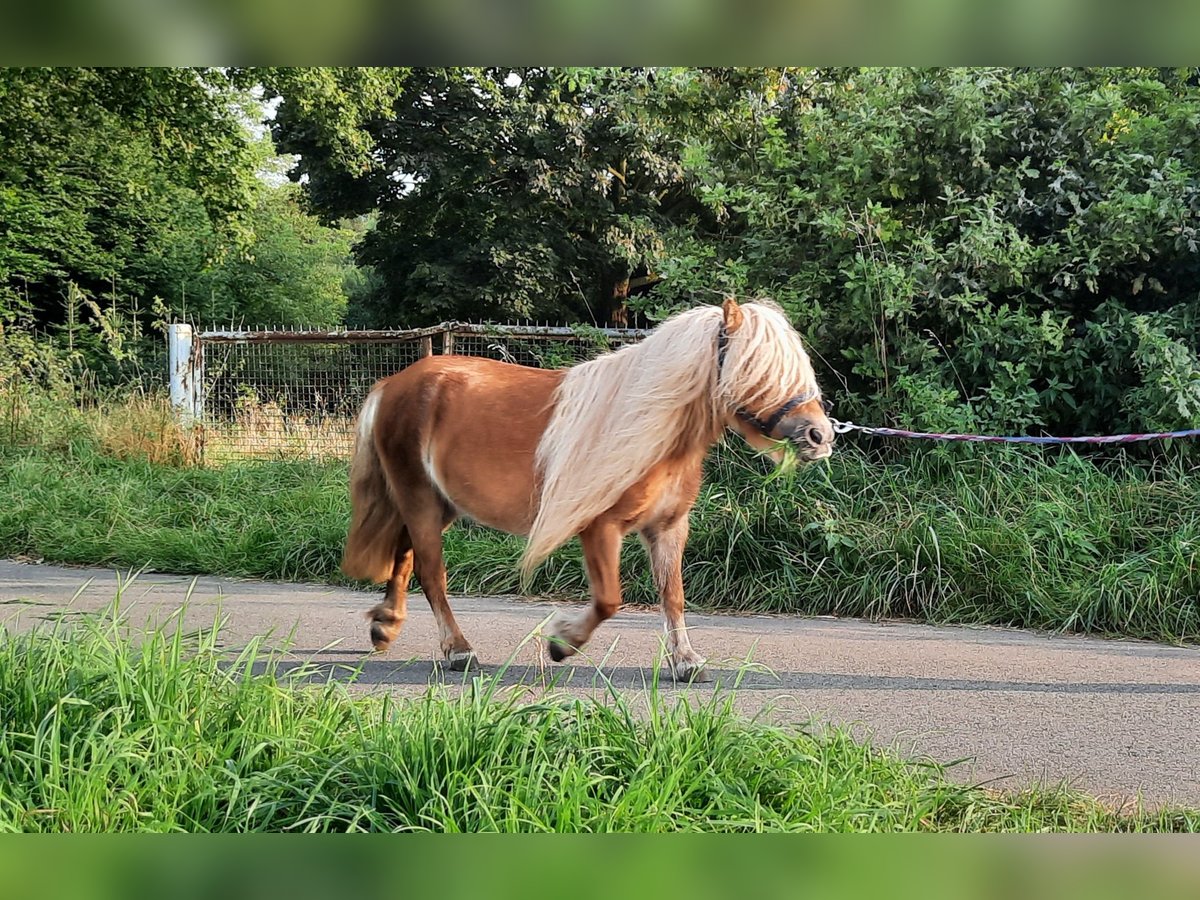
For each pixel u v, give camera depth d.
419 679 4.78
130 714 3.18
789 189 8.27
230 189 20.22
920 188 8.35
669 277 8.38
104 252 24.44
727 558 6.86
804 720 4.21
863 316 7.81
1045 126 8.41
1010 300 8.21
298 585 7.34
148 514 8.74
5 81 16.92
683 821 2.74
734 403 4.27
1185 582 6.20
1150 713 4.43
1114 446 7.82
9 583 7.12
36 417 11.57
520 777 2.86
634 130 10.57
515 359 9.36
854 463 7.59
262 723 3.28
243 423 10.47
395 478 5.06
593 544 4.46
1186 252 7.75
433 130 25.17
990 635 6.05
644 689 4.57
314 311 32.06
